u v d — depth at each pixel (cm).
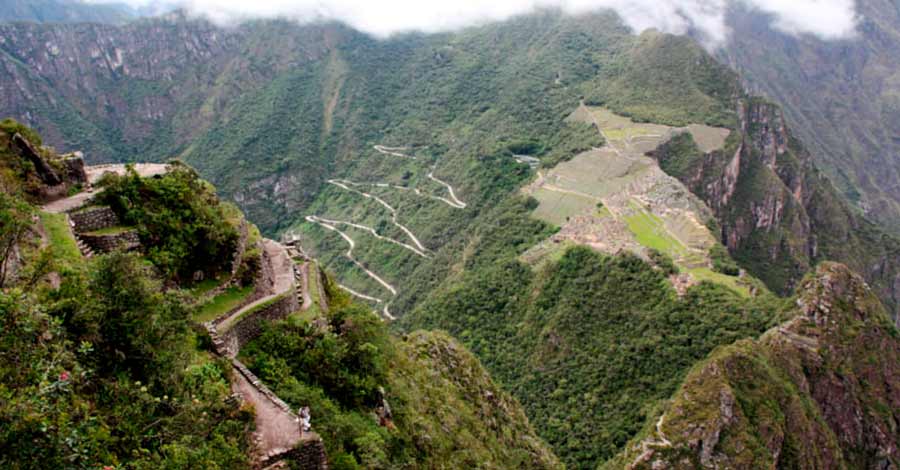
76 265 2409
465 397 5209
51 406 1548
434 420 4041
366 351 3484
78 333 2072
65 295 2136
